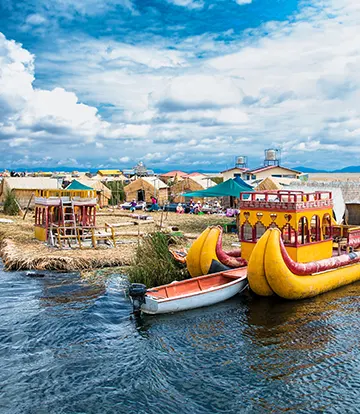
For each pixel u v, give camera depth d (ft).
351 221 89.71
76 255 63.72
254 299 47.11
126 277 55.77
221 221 103.50
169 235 72.74
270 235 45.68
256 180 140.15
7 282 54.44
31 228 92.02
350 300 47.11
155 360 33.27
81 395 28.58
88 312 43.37
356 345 35.63
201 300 44.01
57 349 35.35
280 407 27.17
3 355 34.19
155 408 27.17
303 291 46.16
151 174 264.11
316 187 88.17
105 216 119.75
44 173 282.97
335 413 26.53
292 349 35.01
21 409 27.02
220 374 31.17
